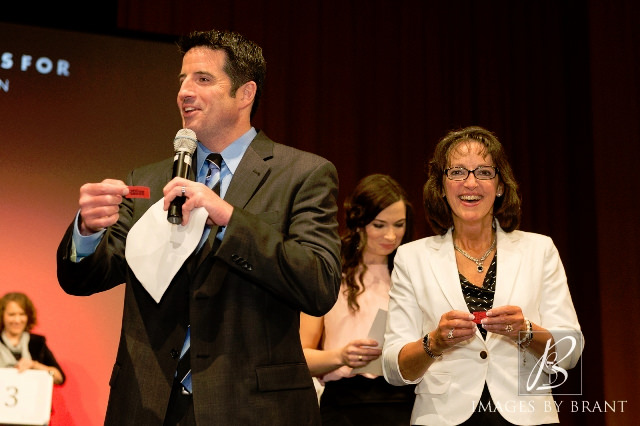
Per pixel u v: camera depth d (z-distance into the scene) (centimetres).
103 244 237
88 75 525
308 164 252
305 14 637
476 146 314
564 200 681
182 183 217
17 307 481
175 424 222
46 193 503
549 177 682
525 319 284
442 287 305
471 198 308
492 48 684
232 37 263
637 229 647
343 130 635
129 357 229
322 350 374
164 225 229
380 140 645
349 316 382
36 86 513
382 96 652
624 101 662
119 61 532
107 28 534
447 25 677
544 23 692
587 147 671
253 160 249
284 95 621
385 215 389
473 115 674
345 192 627
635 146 656
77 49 525
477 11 687
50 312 489
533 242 313
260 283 223
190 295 228
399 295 319
